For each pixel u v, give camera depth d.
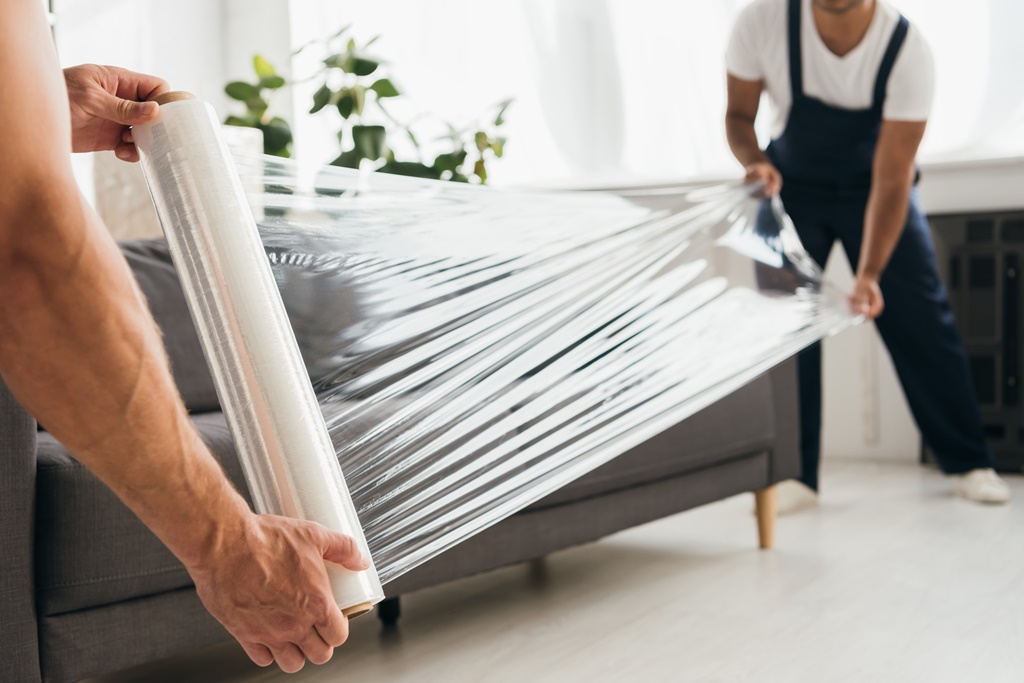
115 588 1.34
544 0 4.27
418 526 1.07
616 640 1.77
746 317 1.89
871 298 2.60
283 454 0.68
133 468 0.55
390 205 1.32
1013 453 3.44
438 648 1.77
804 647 1.69
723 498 2.36
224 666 1.73
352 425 1.10
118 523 1.34
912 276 3.09
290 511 0.67
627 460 2.06
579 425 1.36
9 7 0.50
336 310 1.17
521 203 1.57
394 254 1.26
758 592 2.05
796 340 1.96
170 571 1.40
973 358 3.50
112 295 0.52
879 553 2.36
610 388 1.45
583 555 2.48
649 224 1.82
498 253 1.44
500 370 1.30
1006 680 1.50
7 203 0.48
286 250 1.16
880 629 1.77
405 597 2.17
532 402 1.31
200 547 0.58
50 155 0.50
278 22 4.63
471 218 1.45
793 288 2.12
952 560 2.28
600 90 4.20
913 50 2.71
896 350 3.16
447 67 4.46
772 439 2.46
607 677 1.57
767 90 3.00
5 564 1.24
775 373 2.51
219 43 4.74
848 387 3.79
